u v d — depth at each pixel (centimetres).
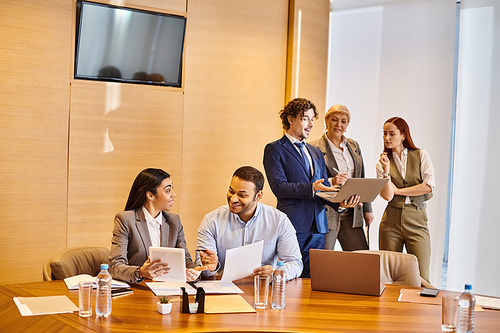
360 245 557
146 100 563
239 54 612
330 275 335
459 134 619
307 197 467
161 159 575
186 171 589
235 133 616
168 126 577
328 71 667
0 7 492
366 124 640
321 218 488
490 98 602
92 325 261
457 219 620
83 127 533
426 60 605
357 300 321
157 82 568
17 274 509
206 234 374
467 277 614
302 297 322
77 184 532
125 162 556
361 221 550
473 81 610
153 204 360
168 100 575
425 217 554
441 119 597
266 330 262
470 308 267
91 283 277
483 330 277
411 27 611
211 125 602
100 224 545
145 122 564
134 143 559
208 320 274
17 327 259
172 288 326
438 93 599
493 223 600
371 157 637
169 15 561
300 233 477
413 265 392
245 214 372
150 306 293
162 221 365
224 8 601
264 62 628
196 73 590
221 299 310
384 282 392
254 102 625
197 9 585
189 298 310
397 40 620
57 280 341
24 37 503
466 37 612
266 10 626
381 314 295
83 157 534
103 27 530
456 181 621
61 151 524
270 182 484
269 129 637
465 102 615
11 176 503
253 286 342
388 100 626
